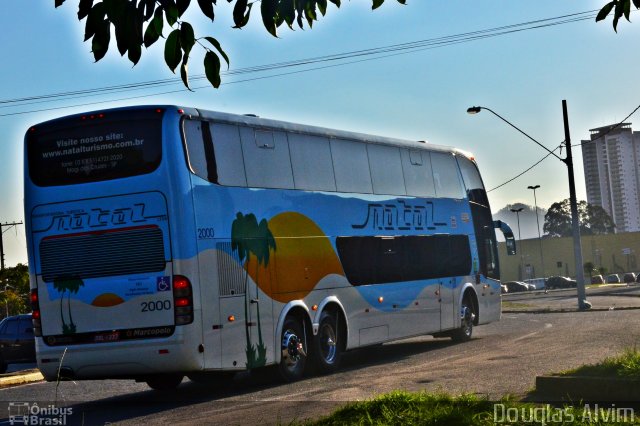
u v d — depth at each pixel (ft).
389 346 85.46
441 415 31.35
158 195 49.16
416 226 73.46
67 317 50.72
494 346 72.28
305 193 59.77
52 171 51.52
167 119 49.60
